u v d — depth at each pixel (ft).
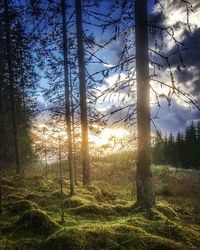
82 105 49.93
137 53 31.35
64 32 44.65
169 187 53.31
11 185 46.19
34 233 23.43
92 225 23.89
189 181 65.51
